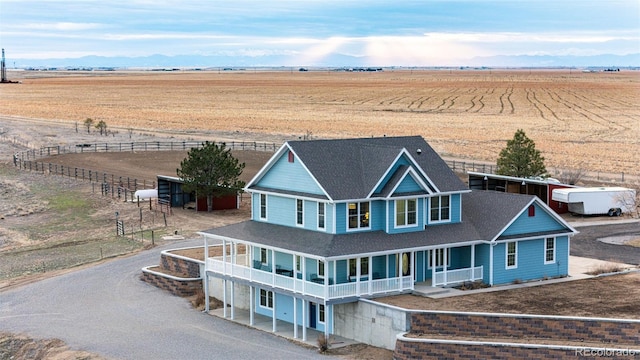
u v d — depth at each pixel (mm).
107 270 64250
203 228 77062
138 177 101000
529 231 53500
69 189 95062
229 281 54406
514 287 51281
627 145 132625
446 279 50625
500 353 40312
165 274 59781
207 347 46344
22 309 54500
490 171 100625
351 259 49312
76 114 190375
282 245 49656
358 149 53312
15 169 106125
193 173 83312
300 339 47875
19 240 77312
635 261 60219
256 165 108375
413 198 50969
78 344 47094
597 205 79000
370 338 46344
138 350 45875
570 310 44812
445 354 40875
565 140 139625
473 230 52812
